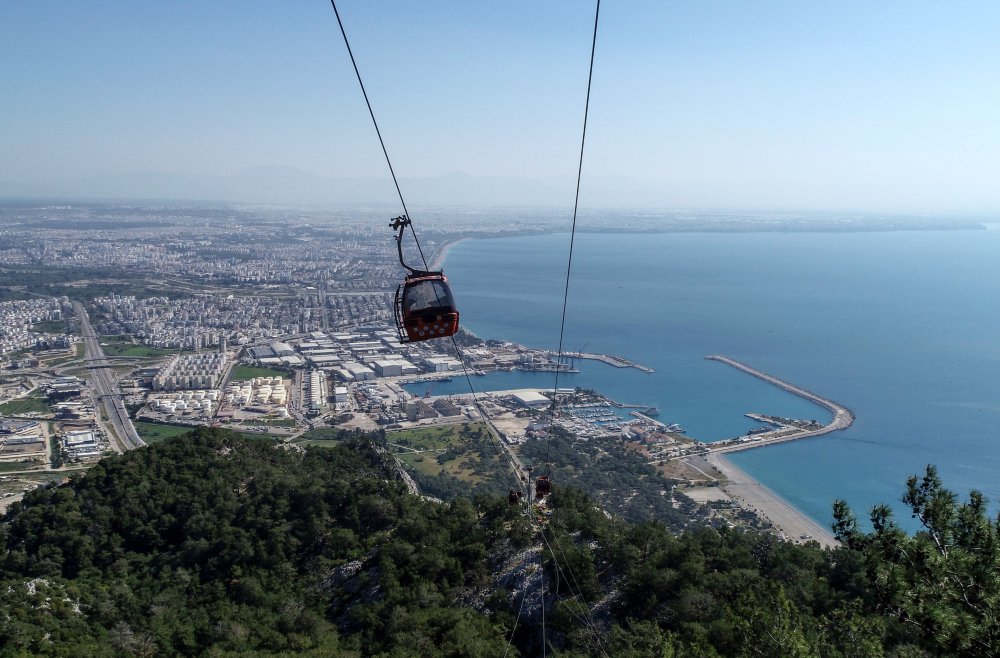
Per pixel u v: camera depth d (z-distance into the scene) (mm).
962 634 24125
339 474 115688
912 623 26969
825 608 57000
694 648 50688
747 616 44812
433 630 69750
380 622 72812
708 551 75125
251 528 95312
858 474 169125
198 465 112000
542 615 71000
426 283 33344
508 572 79875
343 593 82125
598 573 76062
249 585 83188
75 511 99062
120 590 84375
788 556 72312
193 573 89188
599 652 62469
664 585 68375
